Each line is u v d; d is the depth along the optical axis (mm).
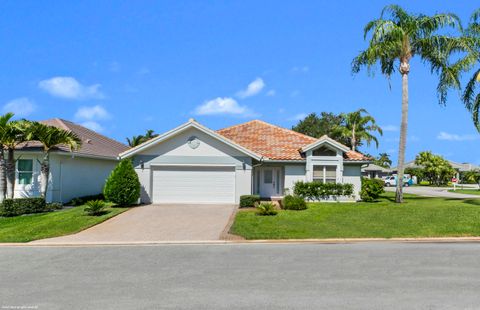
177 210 21141
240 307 6965
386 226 16609
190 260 11109
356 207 22547
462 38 25062
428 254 11734
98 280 8930
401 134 25906
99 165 31375
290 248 12906
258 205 21578
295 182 26781
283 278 8961
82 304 7199
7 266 10539
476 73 25703
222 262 10781
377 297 7484
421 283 8469
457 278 8875
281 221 17766
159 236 15133
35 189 25047
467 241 14211
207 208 21922
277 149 28219
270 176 28500
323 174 26719
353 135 46344
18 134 22469
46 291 8070
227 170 24344
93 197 27594
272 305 7055
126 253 12328
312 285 8359
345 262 10648
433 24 25250
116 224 17594
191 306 7039
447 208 21797
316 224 17078
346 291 7902
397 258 11148
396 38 25047
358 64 26562
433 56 25734
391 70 27234
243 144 29000
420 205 23641
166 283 8617
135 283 8641
